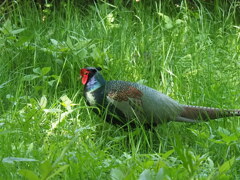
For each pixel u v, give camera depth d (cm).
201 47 1218
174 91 1056
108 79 1077
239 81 1117
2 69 1074
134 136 922
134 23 1292
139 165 732
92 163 741
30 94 1042
